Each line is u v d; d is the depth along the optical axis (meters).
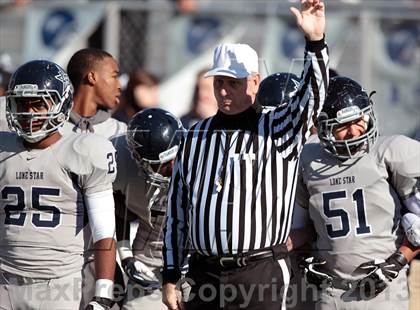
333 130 16.80
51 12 38.50
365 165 17.02
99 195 16.22
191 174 16.03
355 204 17.08
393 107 36.72
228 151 15.79
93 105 20.27
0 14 39.62
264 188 15.62
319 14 15.18
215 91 16.05
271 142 15.73
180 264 16.52
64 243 16.20
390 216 17.08
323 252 17.41
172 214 16.52
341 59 36.88
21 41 39.59
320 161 17.31
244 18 37.78
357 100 16.69
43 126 16.05
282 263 15.86
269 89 18.97
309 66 15.23
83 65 20.22
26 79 16.08
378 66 36.88
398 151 16.94
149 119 17.91
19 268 16.22
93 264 17.22
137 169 18.45
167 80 38.75
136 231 19.86
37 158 16.16
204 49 38.44
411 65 36.69
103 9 38.25
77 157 16.12
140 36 38.88
